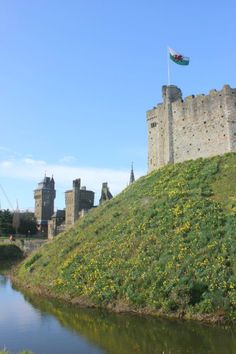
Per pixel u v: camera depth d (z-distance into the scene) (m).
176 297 33.16
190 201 47.69
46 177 183.88
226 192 48.59
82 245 52.12
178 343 26.47
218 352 24.56
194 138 64.19
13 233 150.12
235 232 38.38
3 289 50.81
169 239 41.44
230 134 59.78
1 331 31.22
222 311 30.75
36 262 58.53
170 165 65.31
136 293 35.91
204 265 35.22
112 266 41.66
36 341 28.53
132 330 29.89
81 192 119.56
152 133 72.75
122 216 54.59
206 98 63.50
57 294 43.22
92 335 29.33
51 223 119.00
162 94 70.62
